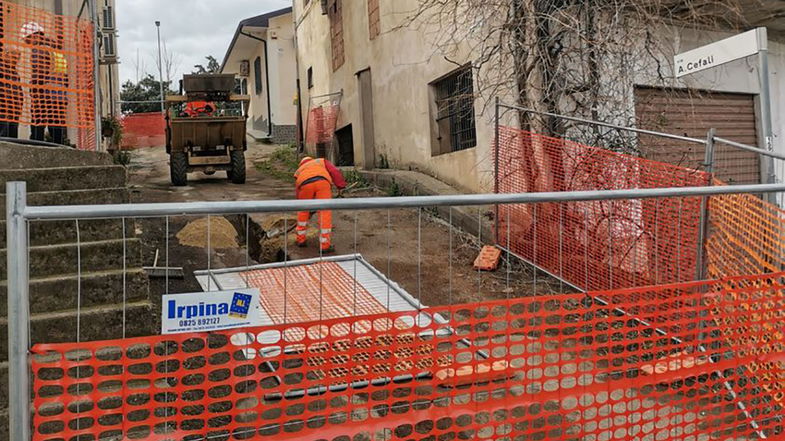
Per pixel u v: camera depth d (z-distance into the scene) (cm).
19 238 202
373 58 1231
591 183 568
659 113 778
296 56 1883
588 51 704
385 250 720
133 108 3562
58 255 379
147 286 386
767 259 373
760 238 381
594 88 704
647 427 350
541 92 711
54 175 467
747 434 323
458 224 790
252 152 1928
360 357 402
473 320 271
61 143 769
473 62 834
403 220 856
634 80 749
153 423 228
